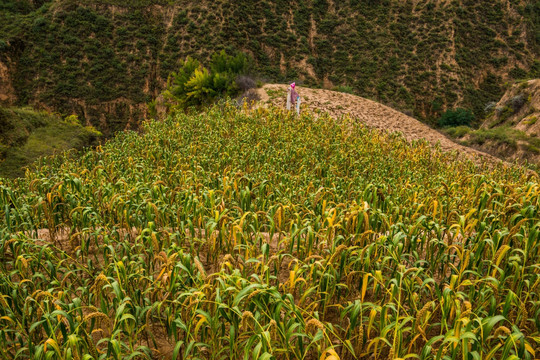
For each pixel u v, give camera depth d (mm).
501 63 50406
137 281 3311
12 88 45812
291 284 2785
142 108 47969
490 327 2135
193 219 4676
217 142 10281
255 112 15430
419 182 8211
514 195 4301
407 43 51281
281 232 4277
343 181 7328
